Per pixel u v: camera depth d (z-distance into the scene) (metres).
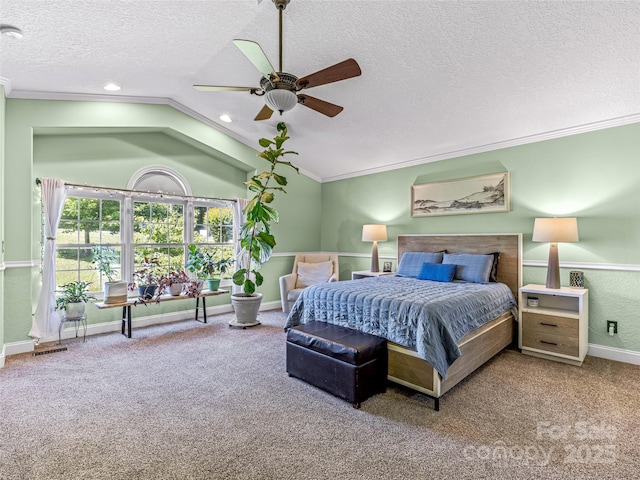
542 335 3.31
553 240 3.22
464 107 3.48
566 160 3.56
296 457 1.81
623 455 1.82
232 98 4.08
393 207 5.14
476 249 4.12
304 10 2.43
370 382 2.43
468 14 2.34
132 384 2.71
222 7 2.39
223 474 1.68
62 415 2.23
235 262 5.36
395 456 1.82
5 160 3.38
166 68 3.35
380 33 2.63
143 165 4.49
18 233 3.42
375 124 4.11
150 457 1.81
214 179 5.16
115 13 2.36
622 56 2.52
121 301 3.94
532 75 2.87
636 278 3.18
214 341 3.83
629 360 3.19
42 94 3.59
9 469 1.70
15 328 3.41
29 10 2.24
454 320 2.56
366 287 3.29
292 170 5.82
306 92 3.56
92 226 4.16
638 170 3.15
